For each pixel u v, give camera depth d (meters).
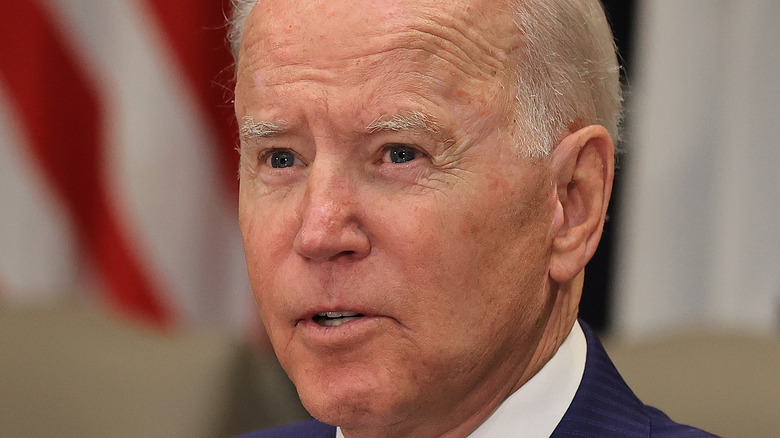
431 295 4.77
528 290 5.07
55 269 12.68
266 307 5.18
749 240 10.41
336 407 4.89
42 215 12.69
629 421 5.34
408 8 4.76
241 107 5.20
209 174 12.48
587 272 11.26
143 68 12.41
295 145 4.95
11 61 12.67
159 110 12.38
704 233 10.55
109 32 12.57
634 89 10.63
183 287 12.45
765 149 10.34
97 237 12.59
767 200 10.34
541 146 5.02
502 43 4.92
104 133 12.52
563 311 5.47
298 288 4.89
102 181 12.54
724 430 7.48
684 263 10.59
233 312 12.58
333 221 4.71
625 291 10.75
